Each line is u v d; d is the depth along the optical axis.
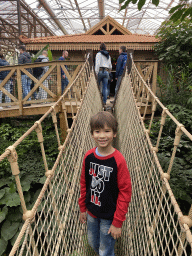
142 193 1.86
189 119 4.17
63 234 1.66
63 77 5.42
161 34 6.40
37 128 1.42
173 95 4.96
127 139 2.90
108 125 1.25
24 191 3.39
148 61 4.97
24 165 3.65
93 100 4.15
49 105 4.81
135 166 2.27
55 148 4.17
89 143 3.16
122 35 8.87
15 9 11.55
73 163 2.27
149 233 1.50
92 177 1.41
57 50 8.45
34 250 1.13
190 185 2.78
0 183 3.45
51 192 1.54
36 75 5.51
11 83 5.35
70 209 2.10
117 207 1.32
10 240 3.03
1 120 5.11
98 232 1.59
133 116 2.88
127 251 1.88
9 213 3.19
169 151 3.65
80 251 1.89
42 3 11.29
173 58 5.82
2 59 5.57
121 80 5.02
